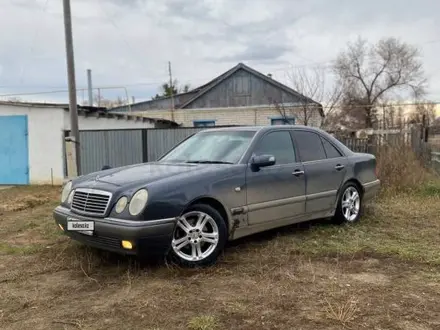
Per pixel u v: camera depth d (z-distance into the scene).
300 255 4.88
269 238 5.61
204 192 4.47
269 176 5.16
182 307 3.48
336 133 13.44
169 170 4.77
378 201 8.29
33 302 3.68
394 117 32.31
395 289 3.83
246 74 27.67
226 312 3.37
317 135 6.18
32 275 4.38
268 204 5.13
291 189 5.43
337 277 4.15
